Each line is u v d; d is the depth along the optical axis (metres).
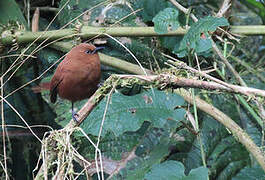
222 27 6.75
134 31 6.98
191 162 6.66
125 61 7.03
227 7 6.84
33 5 8.61
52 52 7.49
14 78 7.95
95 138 6.68
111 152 6.60
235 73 6.61
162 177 5.16
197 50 6.06
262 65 8.28
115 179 6.36
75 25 7.15
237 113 7.28
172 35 6.87
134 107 5.72
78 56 6.03
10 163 7.67
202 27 6.10
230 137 7.04
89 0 7.77
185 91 6.34
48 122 7.94
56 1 8.66
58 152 4.92
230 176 6.77
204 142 6.88
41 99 7.95
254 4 8.42
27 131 7.84
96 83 6.20
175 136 6.69
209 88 5.21
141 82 5.18
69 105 7.02
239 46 8.46
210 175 6.62
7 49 7.63
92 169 6.50
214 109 6.29
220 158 6.82
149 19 7.62
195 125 6.02
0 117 7.77
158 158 6.37
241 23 9.47
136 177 6.16
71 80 6.03
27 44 7.38
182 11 7.13
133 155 6.55
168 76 5.16
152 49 7.61
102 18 7.63
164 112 5.65
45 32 7.19
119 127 5.59
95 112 5.72
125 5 7.73
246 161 6.84
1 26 7.30
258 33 6.71
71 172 4.69
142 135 6.69
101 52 7.55
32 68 8.18
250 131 7.12
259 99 5.23
